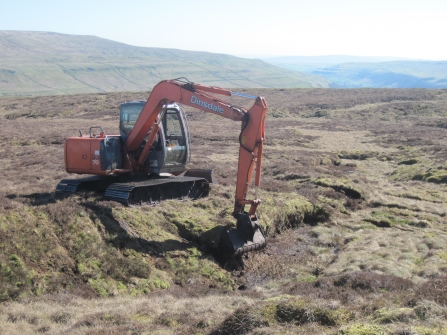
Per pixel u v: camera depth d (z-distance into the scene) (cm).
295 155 4022
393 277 1213
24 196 1648
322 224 2120
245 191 1530
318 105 8681
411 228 2056
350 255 1653
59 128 5791
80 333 877
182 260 1470
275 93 10606
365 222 2153
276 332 764
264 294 1270
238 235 1532
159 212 1716
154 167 1842
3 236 1242
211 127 6338
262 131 1494
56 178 2473
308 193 2414
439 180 3045
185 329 887
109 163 1747
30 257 1235
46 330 947
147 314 1023
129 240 1461
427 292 938
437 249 1716
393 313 784
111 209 1571
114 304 1124
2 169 2938
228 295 1262
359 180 2989
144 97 9525
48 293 1168
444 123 6462
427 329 696
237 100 8981
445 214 2297
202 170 2211
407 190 2836
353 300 1021
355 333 693
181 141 1925
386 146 4850
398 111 7831
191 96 1611
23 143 4494
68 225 1398
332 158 4038
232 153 4116
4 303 1077
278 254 1706
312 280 1411
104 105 8725
